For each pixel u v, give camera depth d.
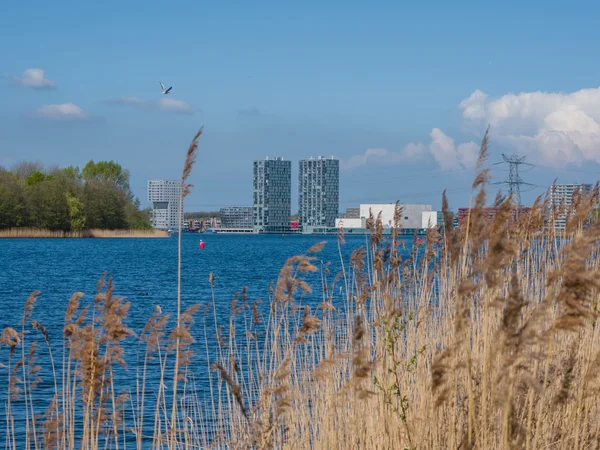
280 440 14.70
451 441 12.20
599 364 11.98
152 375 30.77
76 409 17.75
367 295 18.00
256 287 80.88
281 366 13.73
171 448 16.28
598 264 14.68
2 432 23.38
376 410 15.39
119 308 13.97
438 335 18.42
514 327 9.91
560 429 14.05
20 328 47.53
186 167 13.99
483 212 10.48
